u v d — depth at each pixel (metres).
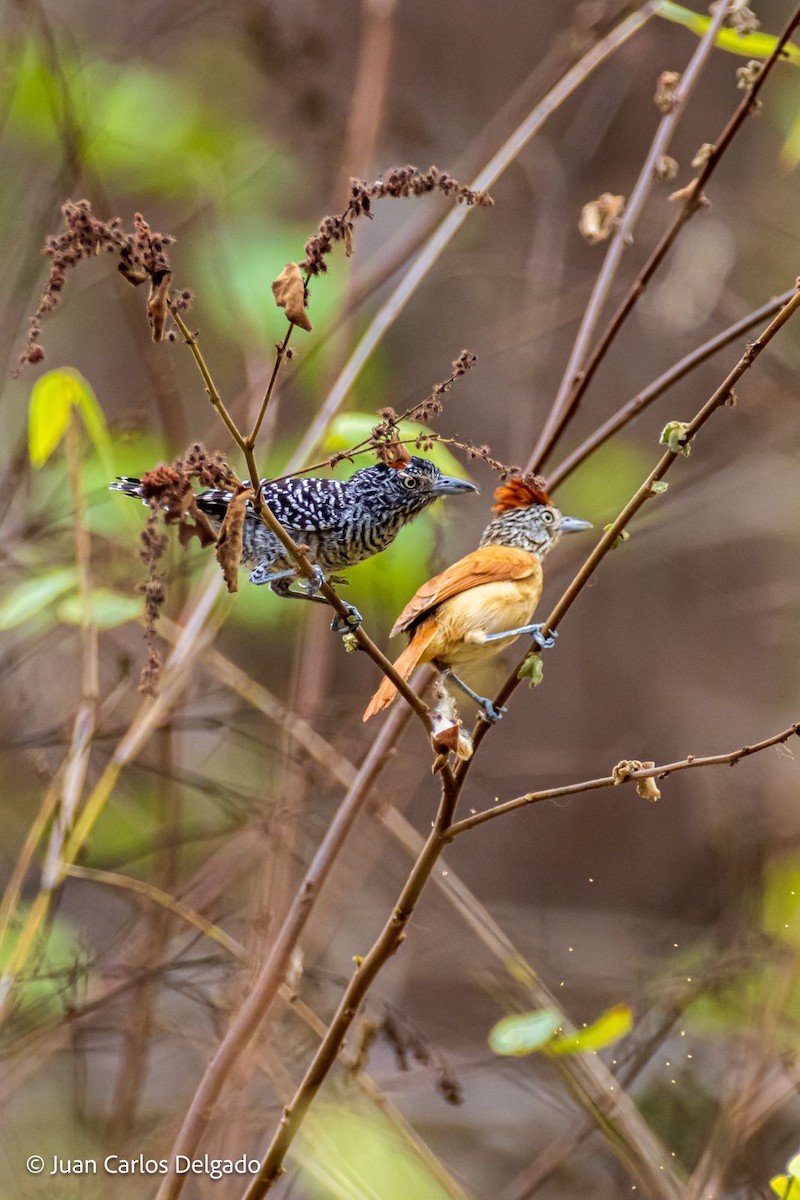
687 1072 9.70
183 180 14.45
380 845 11.81
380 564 10.27
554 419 8.41
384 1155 8.84
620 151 17.80
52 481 11.31
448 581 7.11
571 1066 8.55
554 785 17.03
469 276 17.48
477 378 16.45
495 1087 13.50
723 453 16.31
